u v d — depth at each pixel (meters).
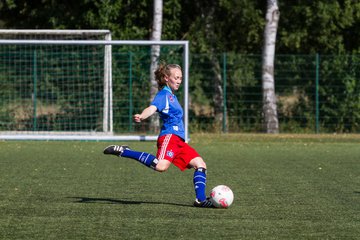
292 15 48.25
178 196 18.81
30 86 43.34
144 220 15.30
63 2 47.62
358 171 24.91
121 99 43.41
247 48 49.88
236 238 13.55
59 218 15.51
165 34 48.09
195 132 44.94
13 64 43.34
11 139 38.12
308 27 48.59
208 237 13.62
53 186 20.64
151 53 43.22
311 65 45.56
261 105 45.47
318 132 45.34
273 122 44.88
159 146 16.69
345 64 45.38
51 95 43.25
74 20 47.34
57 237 13.56
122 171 24.45
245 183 21.58
